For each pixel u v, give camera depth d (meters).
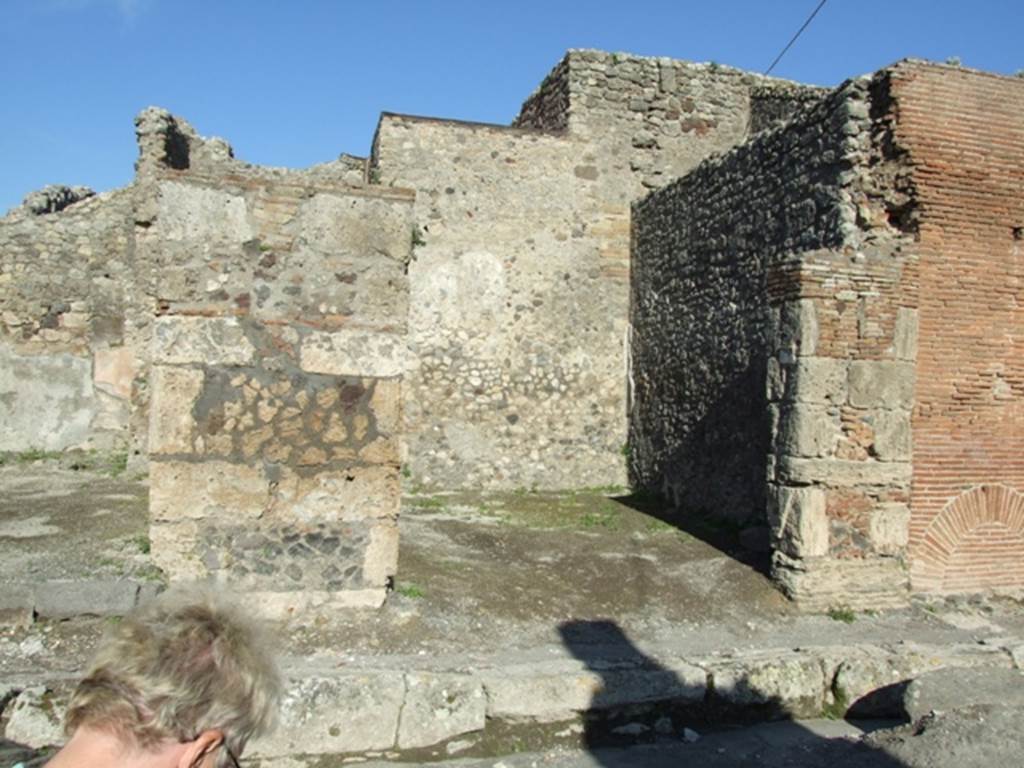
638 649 6.03
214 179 5.85
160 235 5.78
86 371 13.86
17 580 5.74
